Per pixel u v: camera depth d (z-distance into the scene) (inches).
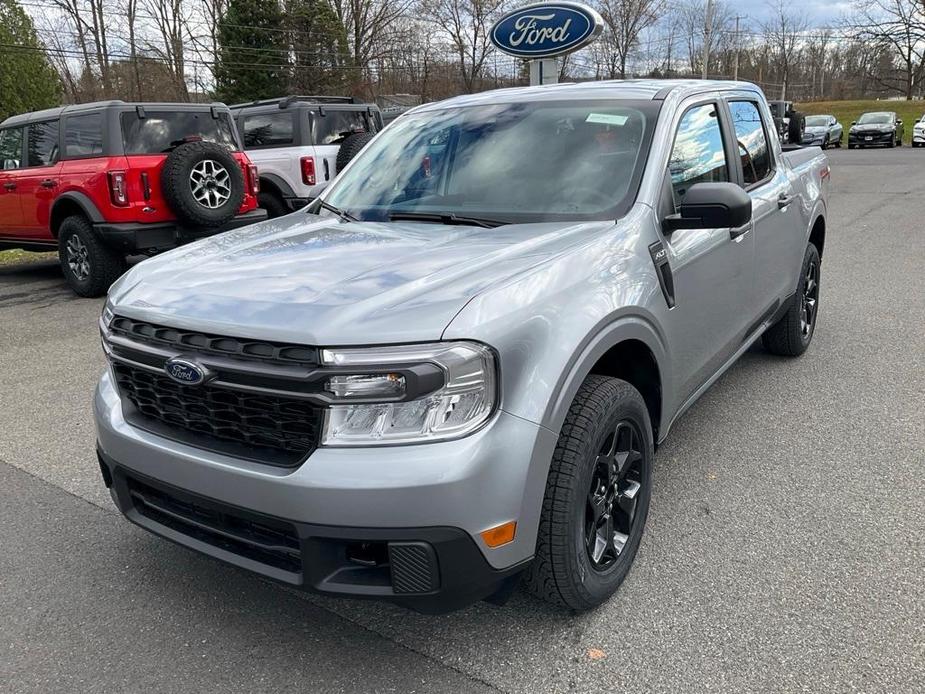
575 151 134.1
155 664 102.1
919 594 111.3
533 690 95.7
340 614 111.8
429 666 100.3
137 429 103.6
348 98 484.4
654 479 150.1
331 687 97.2
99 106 325.4
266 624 110.0
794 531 129.7
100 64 1790.1
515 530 90.1
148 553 129.4
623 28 2316.7
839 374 206.7
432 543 84.9
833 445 163.3
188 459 94.9
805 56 3211.1
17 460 168.1
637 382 123.1
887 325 251.6
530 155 136.6
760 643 102.0
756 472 152.0
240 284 100.5
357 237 120.6
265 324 88.6
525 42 422.6
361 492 83.7
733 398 191.8
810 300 221.3
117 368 108.2
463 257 104.3
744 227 152.2
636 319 109.7
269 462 90.0
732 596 112.3
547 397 91.7
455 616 110.1
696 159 142.2
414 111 167.0
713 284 139.5
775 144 190.1
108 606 114.8
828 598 111.0
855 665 97.3
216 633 108.2
